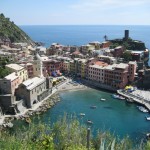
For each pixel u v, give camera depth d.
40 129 76.06
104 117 131.25
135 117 132.00
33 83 149.75
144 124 123.25
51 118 128.12
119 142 82.38
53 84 186.50
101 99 157.75
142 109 140.62
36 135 71.88
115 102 155.12
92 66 197.38
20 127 115.06
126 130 115.69
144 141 102.19
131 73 182.75
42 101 152.75
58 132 73.81
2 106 131.00
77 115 132.88
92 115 133.88
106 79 187.38
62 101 156.00
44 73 193.12
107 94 170.88
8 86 137.00
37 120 124.81
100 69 190.25
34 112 134.62
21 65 171.38
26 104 141.12
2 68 160.00
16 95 141.50
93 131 110.50
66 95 167.88
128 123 124.00
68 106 147.00
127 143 75.25
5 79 136.38
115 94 169.50
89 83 193.88
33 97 145.12
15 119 124.94
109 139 72.25
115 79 180.50
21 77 159.88
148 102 148.75
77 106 147.12
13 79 140.00
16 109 131.50
